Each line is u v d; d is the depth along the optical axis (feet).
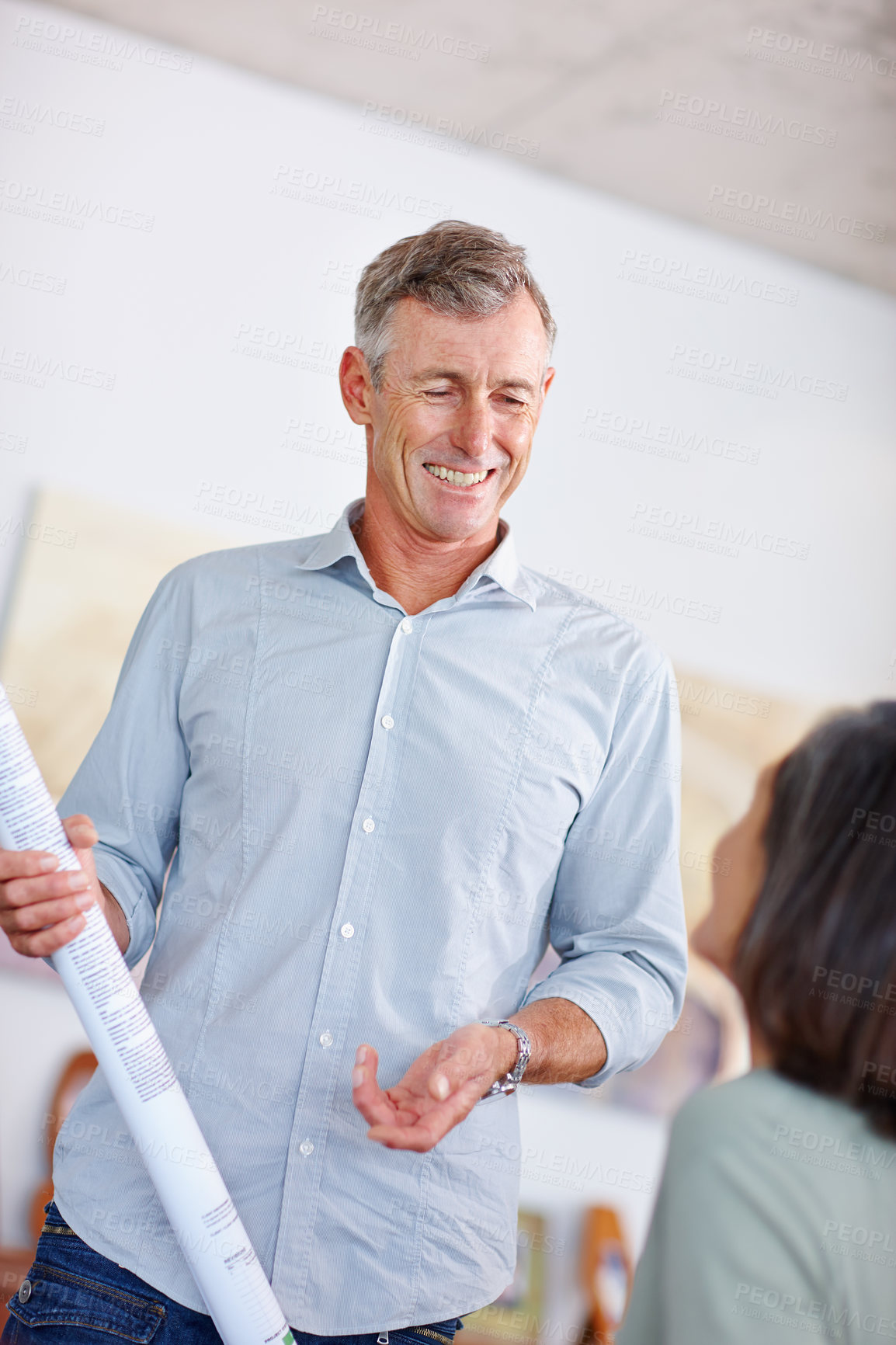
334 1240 3.71
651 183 10.26
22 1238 8.71
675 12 8.82
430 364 4.08
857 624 10.41
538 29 9.07
